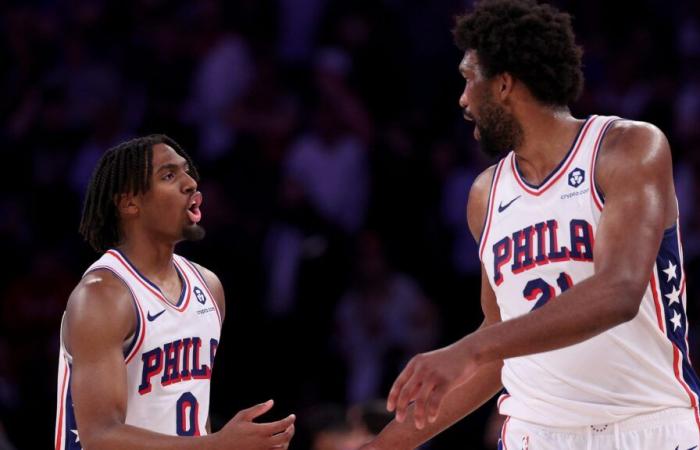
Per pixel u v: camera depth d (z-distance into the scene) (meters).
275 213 25.55
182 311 11.46
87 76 28.27
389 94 29.25
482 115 10.70
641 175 9.85
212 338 11.76
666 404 10.31
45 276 24.34
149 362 11.10
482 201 11.31
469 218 11.53
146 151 11.49
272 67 28.67
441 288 25.39
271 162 27.03
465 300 25.12
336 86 28.06
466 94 10.79
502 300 10.96
